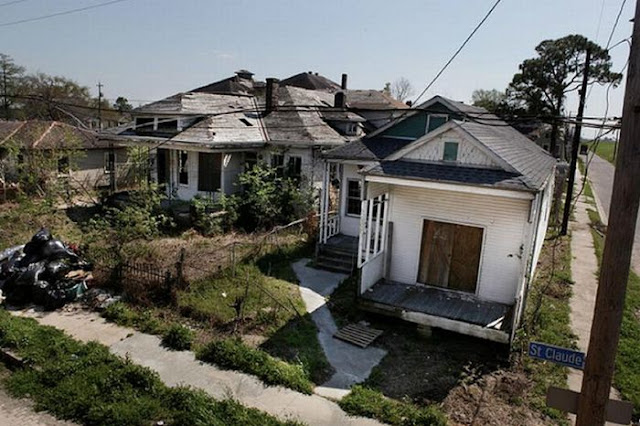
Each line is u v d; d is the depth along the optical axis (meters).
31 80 51.44
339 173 16.14
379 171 10.84
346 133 22.56
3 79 49.47
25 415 7.07
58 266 11.48
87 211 20.77
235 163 20.27
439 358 9.04
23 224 17.05
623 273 4.01
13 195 21.97
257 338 9.53
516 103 50.00
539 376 8.41
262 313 10.38
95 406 7.06
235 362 8.46
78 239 16.14
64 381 7.75
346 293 12.14
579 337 10.02
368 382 8.12
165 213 18.36
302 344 9.36
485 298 10.98
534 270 13.37
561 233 20.17
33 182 21.20
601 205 29.30
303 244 15.89
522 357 9.00
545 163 14.02
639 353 9.25
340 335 9.77
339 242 15.15
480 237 10.95
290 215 18.31
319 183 19.67
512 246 10.59
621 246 3.98
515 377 8.39
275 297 11.36
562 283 13.69
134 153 20.42
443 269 11.44
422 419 6.86
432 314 9.91
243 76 39.16
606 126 9.47
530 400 7.68
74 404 7.17
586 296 12.68
